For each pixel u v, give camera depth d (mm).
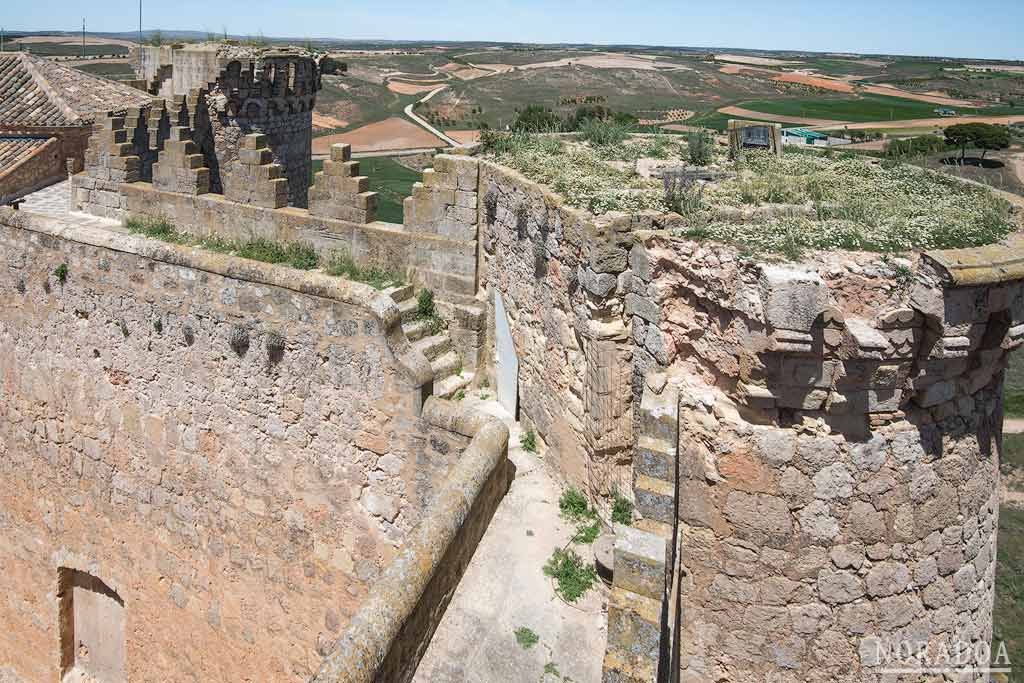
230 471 12758
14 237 14094
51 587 15320
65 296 13750
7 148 20109
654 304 7871
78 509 14602
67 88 22984
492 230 13094
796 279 6535
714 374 7598
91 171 17031
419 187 13883
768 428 7215
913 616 7727
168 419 13156
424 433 11086
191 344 12617
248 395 12320
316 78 23406
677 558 7605
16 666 16297
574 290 9453
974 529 7957
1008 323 6969
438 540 8461
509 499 10641
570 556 9609
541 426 11422
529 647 8445
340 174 14344
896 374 6914
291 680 12859
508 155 13461
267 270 11703
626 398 8789
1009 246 7430
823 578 7469
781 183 10422
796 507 7309
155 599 13984
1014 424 30922
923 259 6676
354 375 11422
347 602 12141
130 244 12797
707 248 7309
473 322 13719
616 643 6762
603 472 9211
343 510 11953
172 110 18938
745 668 7871
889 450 7195
